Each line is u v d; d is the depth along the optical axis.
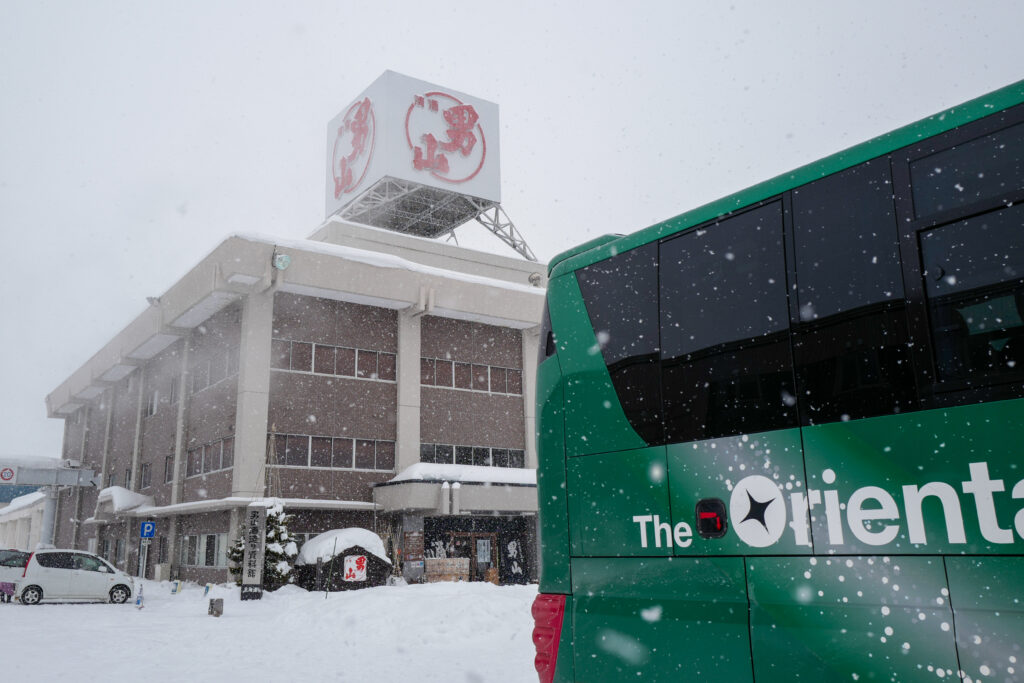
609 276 5.34
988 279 3.53
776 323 4.26
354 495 31.61
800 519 3.88
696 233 4.88
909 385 3.63
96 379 46.31
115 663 10.66
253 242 29.69
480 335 36.88
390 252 37.62
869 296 3.90
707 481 4.34
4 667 10.19
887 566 3.53
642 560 4.61
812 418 3.95
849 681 3.56
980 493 3.30
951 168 3.80
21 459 46.41
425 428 34.06
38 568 23.64
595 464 5.03
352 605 15.93
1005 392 3.33
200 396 34.34
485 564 33.03
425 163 41.78
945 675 3.27
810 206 4.30
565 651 4.98
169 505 34.81
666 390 4.73
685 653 4.26
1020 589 3.13
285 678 9.30
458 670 9.77
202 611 20.55
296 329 31.77
